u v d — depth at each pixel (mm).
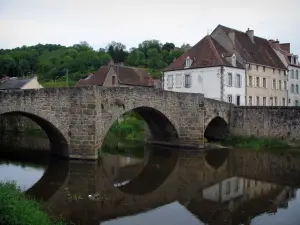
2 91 18547
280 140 28781
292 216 12539
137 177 18703
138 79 47094
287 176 18891
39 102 19812
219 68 34562
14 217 8789
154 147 29188
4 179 16906
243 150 27438
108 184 16969
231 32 38688
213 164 22312
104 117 22219
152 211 13078
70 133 20984
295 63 47469
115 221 11906
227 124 31688
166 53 94562
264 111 29812
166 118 27219
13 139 32438
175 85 38375
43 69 90938
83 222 11664
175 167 21406
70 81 71625
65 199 14125
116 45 105438
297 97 47344
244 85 37219
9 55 94500
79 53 95875
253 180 18062
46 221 10102
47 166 20125
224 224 11789
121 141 32625
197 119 27953
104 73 49969
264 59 41156
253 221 12070
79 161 20953
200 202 14281
